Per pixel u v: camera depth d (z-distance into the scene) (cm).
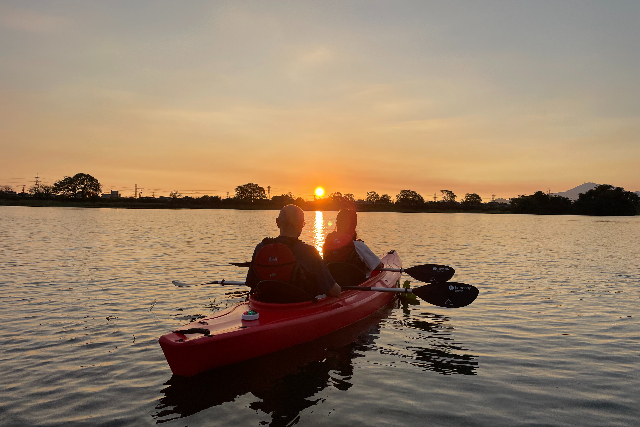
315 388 373
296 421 313
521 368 424
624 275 1011
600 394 362
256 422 312
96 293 755
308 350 473
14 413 324
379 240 2062
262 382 385
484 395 361
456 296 570
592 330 558
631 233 2869
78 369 411
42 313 615
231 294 759
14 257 1226
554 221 5850
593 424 310
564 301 730
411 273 729
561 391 369
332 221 5325
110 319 588
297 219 492
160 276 937
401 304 716
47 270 1002
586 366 429
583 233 2861
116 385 376
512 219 6856
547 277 979
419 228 3438
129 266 1080
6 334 517
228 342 407
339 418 318
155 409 332
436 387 377
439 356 457
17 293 748
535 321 602
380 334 537
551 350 478
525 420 316
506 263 1222
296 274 486
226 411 329
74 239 1842
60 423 309
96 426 305
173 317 601
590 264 1211
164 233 2309
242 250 1483
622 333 544
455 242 1973
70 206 10256
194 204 11894
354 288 585
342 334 535
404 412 328
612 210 10600
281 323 456
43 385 375
